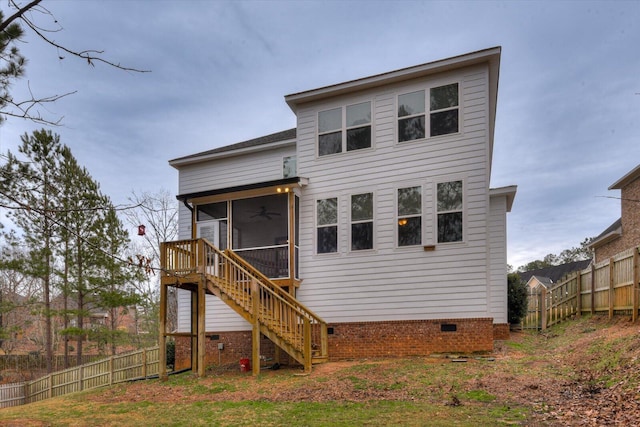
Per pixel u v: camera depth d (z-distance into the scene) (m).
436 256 11.16
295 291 12.38
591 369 7.67
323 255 12.30
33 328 33.69
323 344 11.20
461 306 10.73
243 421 6.49
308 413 6.69
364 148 12.34
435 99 11.72
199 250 10.98
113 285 20.88
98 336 22.42
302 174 12.96
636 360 6.98
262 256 12.47
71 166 17.81
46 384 16.92
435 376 8.36
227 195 12.98
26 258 18.97
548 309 15.23
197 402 8.08
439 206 11.33
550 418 5.65
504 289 13.66
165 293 11.19
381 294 11.55
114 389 10.57
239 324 13.49
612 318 11.70
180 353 14.41
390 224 11.75
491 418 5.84
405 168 11.81
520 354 10.10
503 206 14.08
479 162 11.08
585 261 38.28
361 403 7.12
